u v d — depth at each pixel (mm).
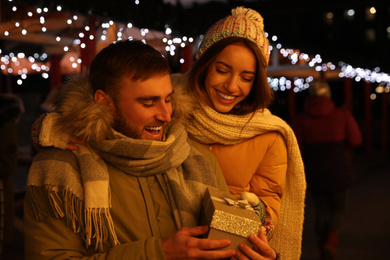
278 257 1371
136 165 1131
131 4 3320
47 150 1152
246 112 1584
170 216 1196
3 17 3814
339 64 8234
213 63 1506
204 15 4383
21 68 7105
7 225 3443
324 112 3818
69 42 5566
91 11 3045
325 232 3793
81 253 1093
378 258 4004
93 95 1125
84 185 1075
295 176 1668
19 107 3338
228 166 1572
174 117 1298
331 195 3828
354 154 11734
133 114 1100
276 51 10094
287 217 1716
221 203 1108
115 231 1115
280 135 1605
